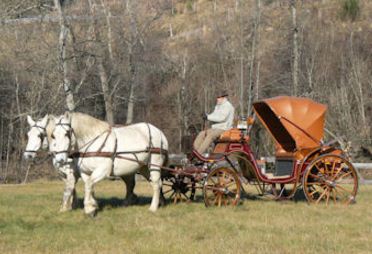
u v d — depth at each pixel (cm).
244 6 4891
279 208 1264
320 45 4462
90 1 3225
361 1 6009
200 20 6400
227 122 1338
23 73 3297
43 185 2206
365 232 1015
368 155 3531
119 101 4084
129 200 1373
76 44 2927
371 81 3994
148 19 3647
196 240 948
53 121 1199
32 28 3238
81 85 3222
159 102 4641
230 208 1256
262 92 4369
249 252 852
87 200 1156
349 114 3619
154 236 970
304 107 1337
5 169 3400
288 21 4600
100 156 1161
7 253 865
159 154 1282
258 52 4303
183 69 4622
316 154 1334
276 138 1423
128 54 3491
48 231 1019
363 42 4572
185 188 1373
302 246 895
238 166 1385
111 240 946
